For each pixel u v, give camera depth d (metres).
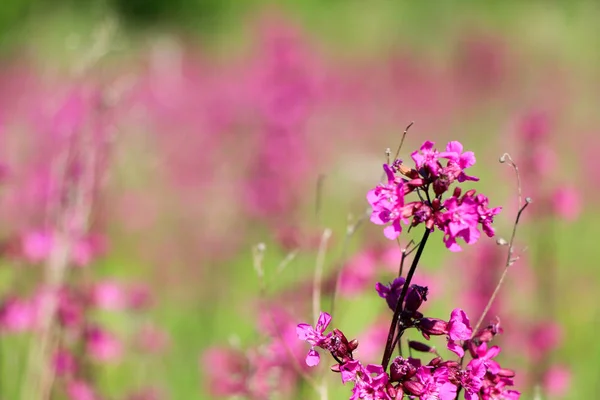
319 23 31.33
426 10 31.11
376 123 18.33
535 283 9.00
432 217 3.05
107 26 8.56
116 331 8.49
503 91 20.89
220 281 11.61
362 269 7.32
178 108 16.75
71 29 28.22
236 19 32.94
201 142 14.96
